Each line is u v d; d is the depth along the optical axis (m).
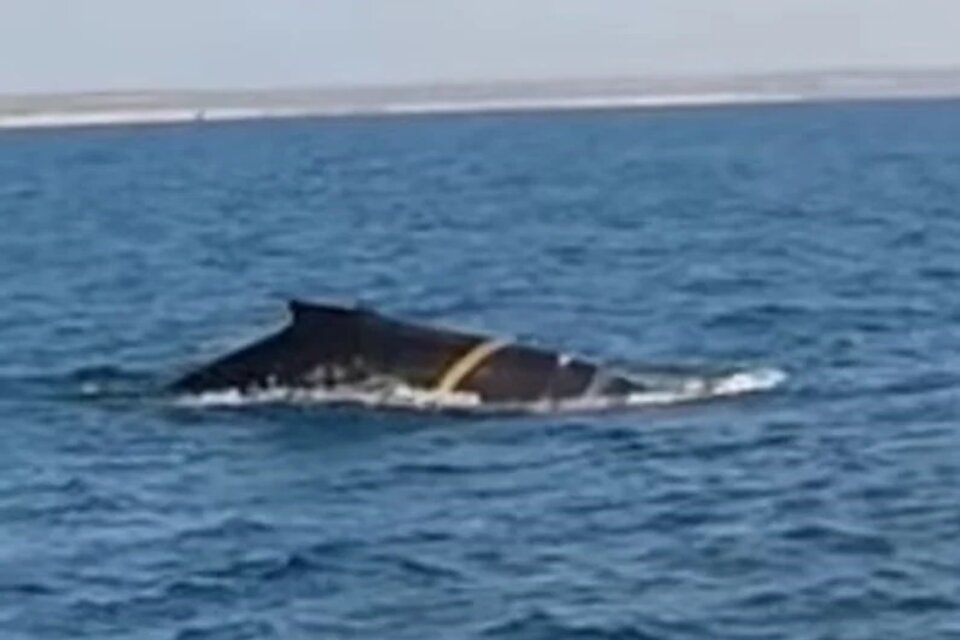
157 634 82.38
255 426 127.38
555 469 113.62
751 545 94.75
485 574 90.56
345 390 133.12
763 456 116.06
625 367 149.75
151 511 105.38
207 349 169.62
